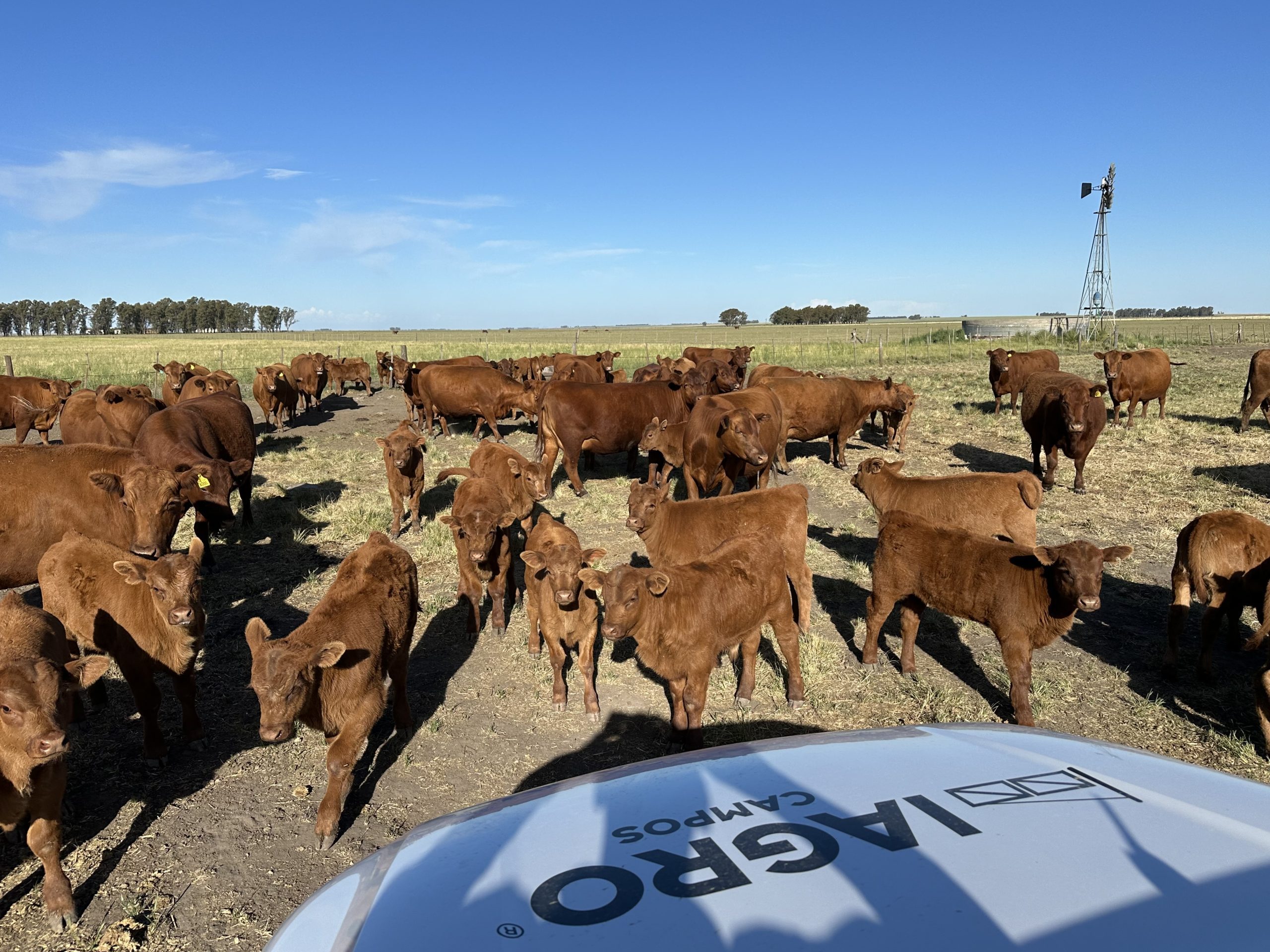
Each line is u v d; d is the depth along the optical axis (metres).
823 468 14.92
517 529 10.67
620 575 5.07
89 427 13.22
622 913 1.79
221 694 6.41
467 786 5.21
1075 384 11.94
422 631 7.71
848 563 9.63
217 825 4.77
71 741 5.71
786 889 1.81
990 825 2.02
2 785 3.81
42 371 34.78
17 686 3.74
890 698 6.34
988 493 7.92
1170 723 5.88
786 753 2.60
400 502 10.73
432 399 18.50
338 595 5.28
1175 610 6.54
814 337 80.81
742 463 11.50
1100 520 11.03
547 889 1.91
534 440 18.64
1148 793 2.21
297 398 22.30
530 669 6.92
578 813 2.28
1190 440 16.41
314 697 4.57
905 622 6.68
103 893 4.19
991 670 6.85
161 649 5.30
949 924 1.65
